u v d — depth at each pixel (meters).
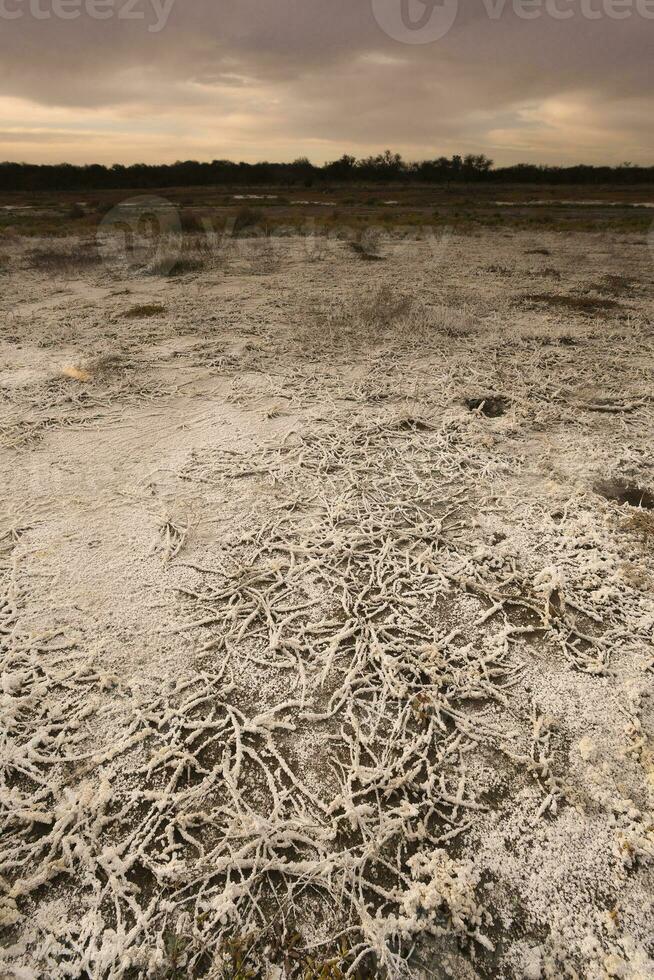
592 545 3.53
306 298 10.34
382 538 3.65
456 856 1.98
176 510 3.88
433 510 3.94
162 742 2.37
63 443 4.81
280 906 1.86
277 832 2.05
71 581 3.21
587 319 8.80
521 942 1.76
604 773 2.22
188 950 1.75
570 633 2.89
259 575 3.28
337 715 2.51
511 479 4.30
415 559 3.42
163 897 1.89
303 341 7.75
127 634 2.88
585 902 1.85
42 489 4.09
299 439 4.89
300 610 3.07
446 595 3.17
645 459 4.56
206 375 6.46
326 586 3.25
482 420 5.29
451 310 9.09
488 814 2.11
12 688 2.57
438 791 2.20
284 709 2.54
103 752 2.31
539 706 2.52
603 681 2.62
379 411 5.50
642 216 25.81
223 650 2.82
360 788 2.22
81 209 29.86
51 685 2.60
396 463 4.56
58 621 2.94
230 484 4.22
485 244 17.86
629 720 2.44
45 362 6.84
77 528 3.66
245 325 8.54
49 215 28.06
